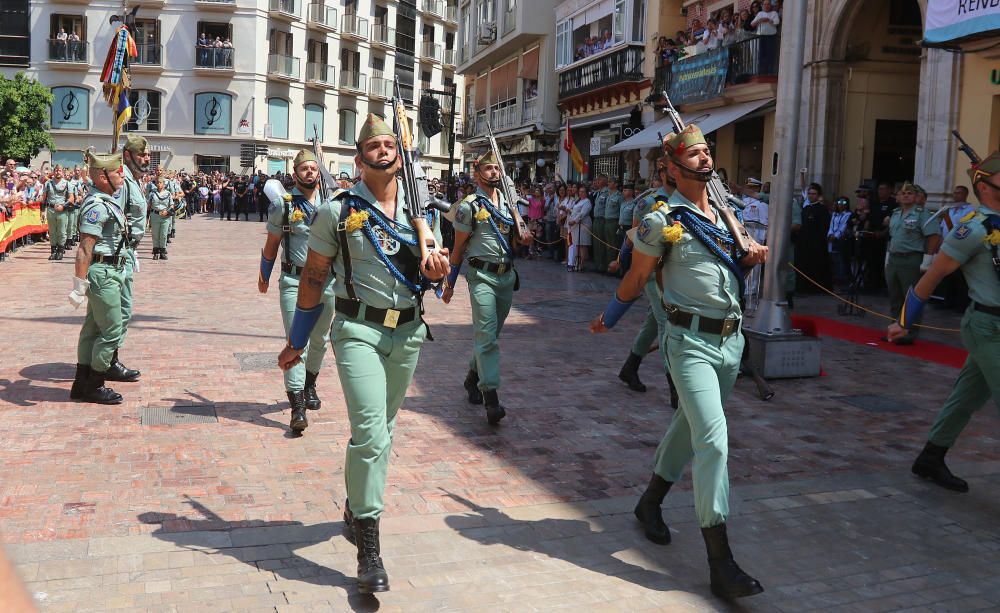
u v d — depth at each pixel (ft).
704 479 13.28
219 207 147.84
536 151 115.75
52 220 62.28
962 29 39.11
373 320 13.48
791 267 45.27
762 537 15.49
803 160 61.16
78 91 156.35
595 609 12.63
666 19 84.02
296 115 167.84
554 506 16.71
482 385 22.08
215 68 155.74
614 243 61.16
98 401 23.00
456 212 22.39
